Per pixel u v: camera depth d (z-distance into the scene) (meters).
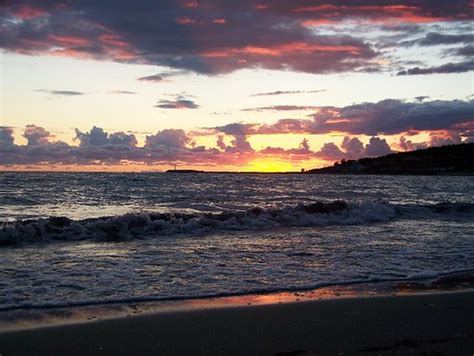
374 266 9.49
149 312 6.24
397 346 5.03
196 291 7.38
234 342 5.15
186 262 9.62
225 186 52.66
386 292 7.54
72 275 8.25
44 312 6.15
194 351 4.88
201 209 24.05
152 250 10.96
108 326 5.61
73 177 65.38
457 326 5.75
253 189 46.59
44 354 4.73
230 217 16.08
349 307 6.56
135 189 40.88
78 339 5.15
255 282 8.04
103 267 8.98
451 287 7.93
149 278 8.15
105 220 13.52
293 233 14.29
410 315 6.20
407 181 86.75
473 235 14.32
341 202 19.34
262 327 5.66
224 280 8.15
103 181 54.88
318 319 6.00
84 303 6.59
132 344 5.05
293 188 51.00
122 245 11.64
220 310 6.36
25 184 42.62
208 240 12.66
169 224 14.33
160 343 5.09
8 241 11.67
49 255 10.15
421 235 14.20
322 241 12.69
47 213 20.36
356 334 5.42
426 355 4.76
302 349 4.95
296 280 8.23
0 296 6.79
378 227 16.20
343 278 8.44
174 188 44.03
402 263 9.83
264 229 15.10
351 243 12.38
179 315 6.12
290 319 5.99
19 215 19.30
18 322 5.71
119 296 6.97
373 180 90.06
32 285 7.48
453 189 56.50
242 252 10.88
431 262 9.97
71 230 12.75
